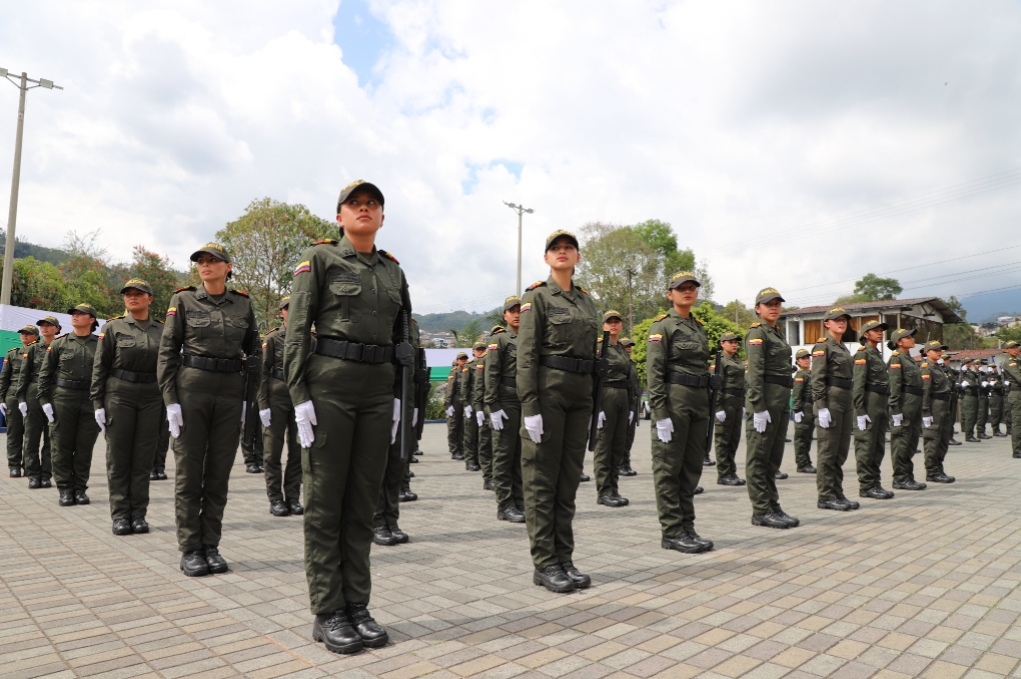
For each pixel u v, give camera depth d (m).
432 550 5.41
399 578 4.51
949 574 4.56
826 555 5.14
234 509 7.34
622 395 7.76
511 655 3.09
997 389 19.33
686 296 5.59
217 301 5.01
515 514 6.75
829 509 7.38
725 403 9.75
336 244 3.55
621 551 5.32
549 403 4.37
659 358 5.47
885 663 3.02
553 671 2.90
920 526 6.32
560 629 3.45
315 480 3.29
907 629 3.47
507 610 3.78
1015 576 4.51
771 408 6.43
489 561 5.02
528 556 5.19
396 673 2.87
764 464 6.40
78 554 5.11
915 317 31.64
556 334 4.40
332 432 3.30
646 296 43.06
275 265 27.25
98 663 2.96
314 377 3.34
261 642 3.25
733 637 3.34
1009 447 15.66
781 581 4.39
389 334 3.53
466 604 3.90
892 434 9.23
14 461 9.70
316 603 3.23
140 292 6.04
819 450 7.51
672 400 5.43
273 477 7.01
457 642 3.26
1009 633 3.42
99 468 10.62
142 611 3.72
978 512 7.09
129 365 5.88
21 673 2.83
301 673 2.86
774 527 6.28
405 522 6.70
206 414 4.73
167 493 8.32
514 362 7.00
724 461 9.80
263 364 6.94
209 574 4.55
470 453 11.66
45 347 8.85
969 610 3.79
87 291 31.27
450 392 13.81
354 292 3.38
